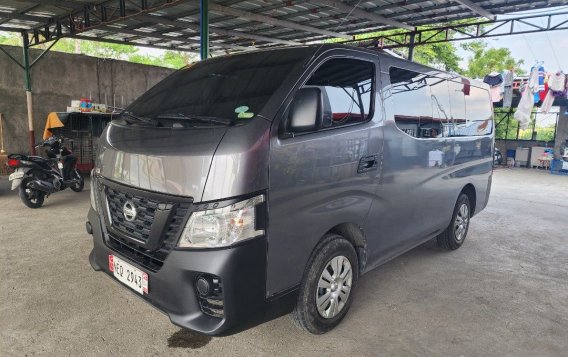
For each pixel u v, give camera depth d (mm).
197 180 2033
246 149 2051
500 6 8500
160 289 2184
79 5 8508
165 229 2133
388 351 2582
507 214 6758
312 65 2508
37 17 9359
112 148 2549
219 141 2068
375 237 3045
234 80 2668
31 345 2533
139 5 8500
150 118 2635
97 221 2691
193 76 3047
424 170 3506
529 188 9836
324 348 2590
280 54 2730
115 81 11789
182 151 2113
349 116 2689
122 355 2465
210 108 2480
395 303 3252
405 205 3320
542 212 6988
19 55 10250
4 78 10031
